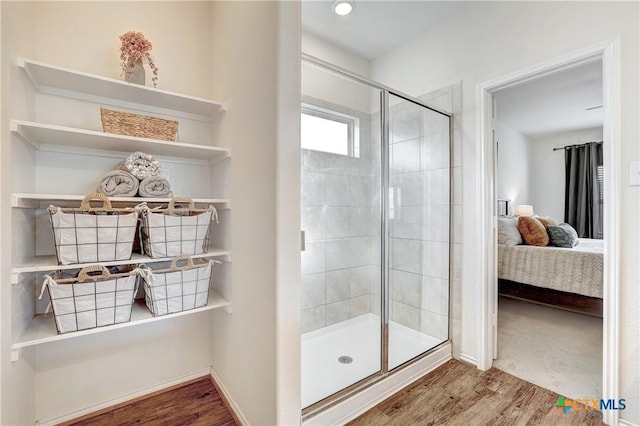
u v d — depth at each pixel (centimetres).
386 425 156
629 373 147
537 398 177
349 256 243
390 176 231
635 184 145
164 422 156
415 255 246
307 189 221
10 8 116
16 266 121
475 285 212
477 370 208
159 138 161
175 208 168
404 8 223
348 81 217
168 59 188
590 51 160
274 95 126
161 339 184
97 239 135
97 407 164
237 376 160
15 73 121
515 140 559
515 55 192
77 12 160
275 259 125
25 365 135
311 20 238
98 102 165
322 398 159
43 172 152
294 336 129
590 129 545
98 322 136
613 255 151
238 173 160
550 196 600
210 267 167
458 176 222
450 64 229
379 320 229
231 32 169
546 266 325
